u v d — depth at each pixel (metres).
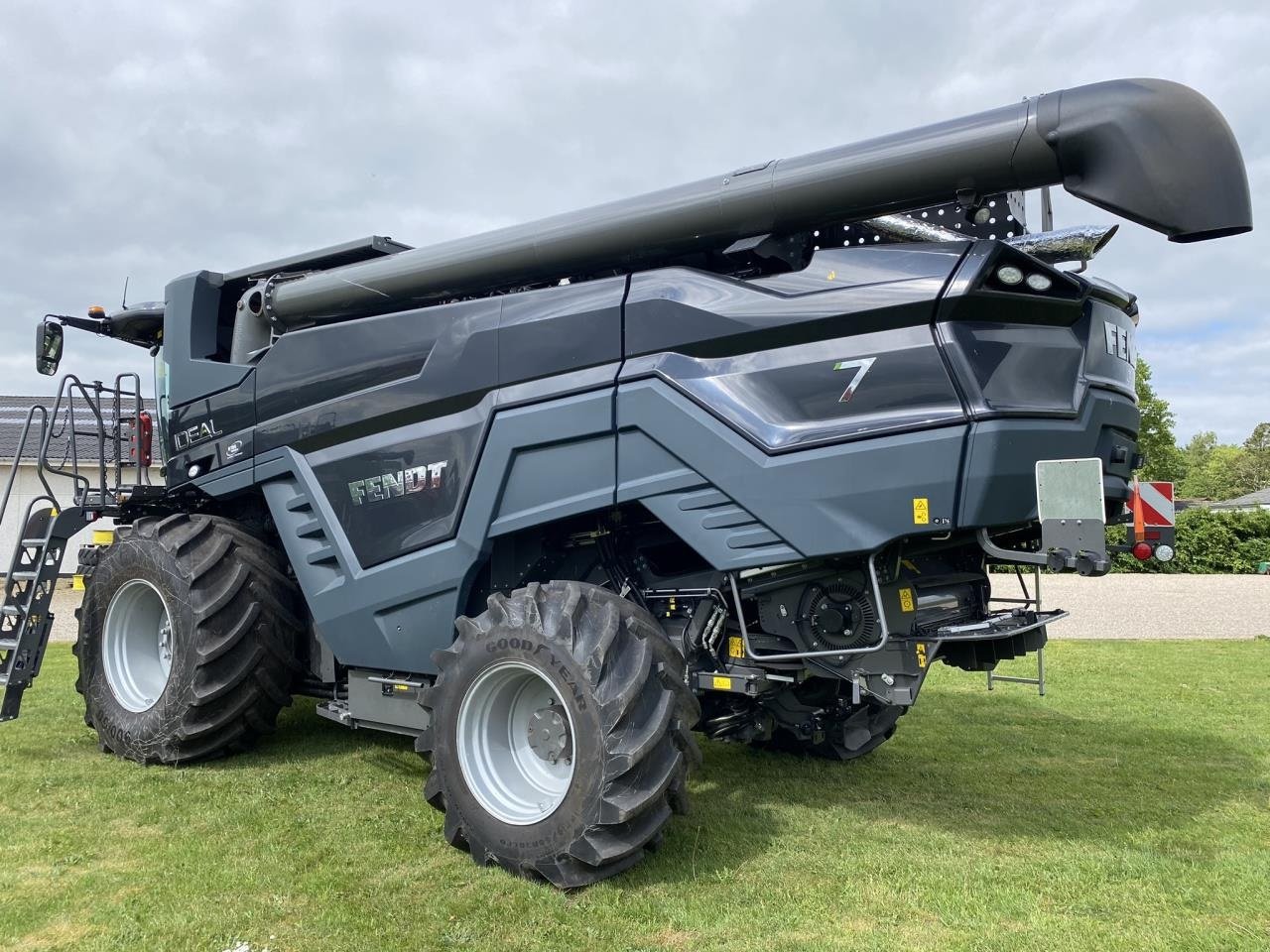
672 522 3.47
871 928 2.93
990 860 3.55
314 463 4.56
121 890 3.16
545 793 3.45
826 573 3.47
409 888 3.19
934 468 3.04
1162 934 2.90
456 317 4.11
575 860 3.12
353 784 4.48
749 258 3.66
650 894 3.15
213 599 4.70
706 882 3.27
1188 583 20.77
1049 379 3.21
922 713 6.58
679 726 3.26
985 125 3.12
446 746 3.55
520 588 3.98
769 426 3.30
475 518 3.90
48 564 5.31
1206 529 25.39
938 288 3.08
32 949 2.74
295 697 6.78
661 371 3.52
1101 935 2.89
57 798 4.18
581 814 3.10
